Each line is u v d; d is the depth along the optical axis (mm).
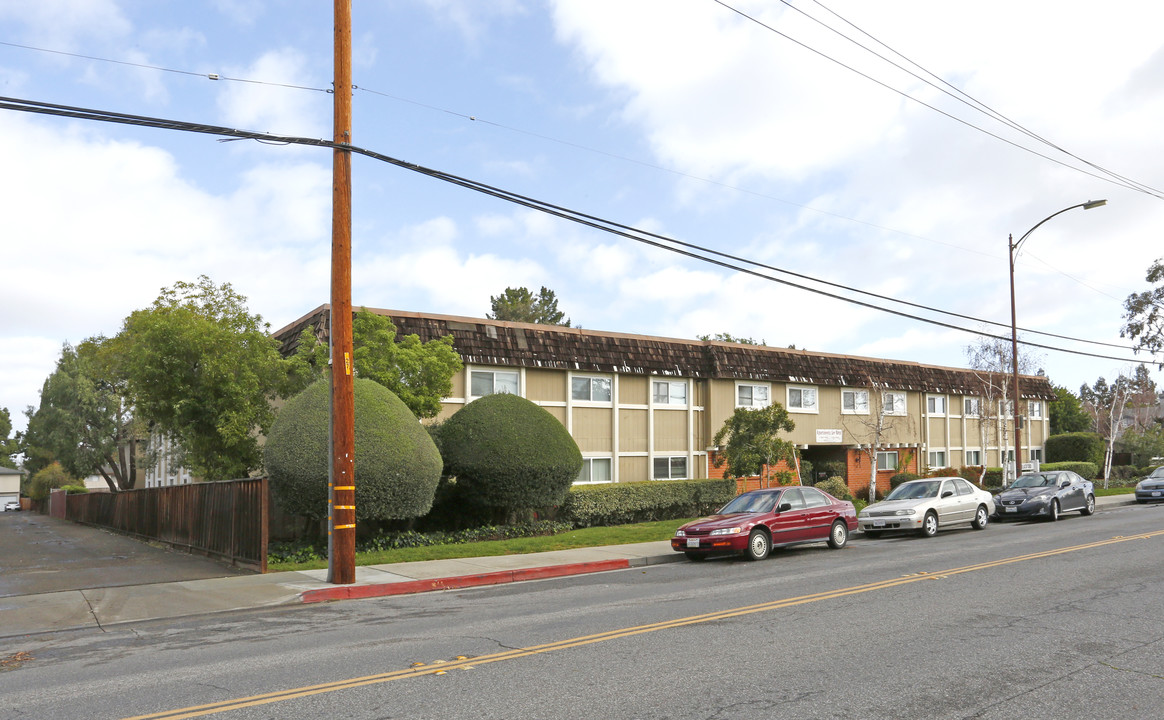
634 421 26719
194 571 14836
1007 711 5793
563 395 24969
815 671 6883
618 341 26422
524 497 19359
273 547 16875
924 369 37156
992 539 18453
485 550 16750
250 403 20000
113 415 52938
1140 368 52625
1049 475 25422
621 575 14180
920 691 6273
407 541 17719
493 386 23562
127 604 11477
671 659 7363
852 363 33625
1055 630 8445
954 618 9148
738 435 24719
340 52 13336
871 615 9398
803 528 16734
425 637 8695
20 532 30859
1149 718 5648
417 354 20312
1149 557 14148
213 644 8758
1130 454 47625
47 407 54875
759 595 11109
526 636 8562
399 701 6145
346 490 13062
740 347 29719
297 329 22984
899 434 35625
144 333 21594
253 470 22703
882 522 20031
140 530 25328
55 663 8039
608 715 5738
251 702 6227
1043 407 44500
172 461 32438
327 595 12109
